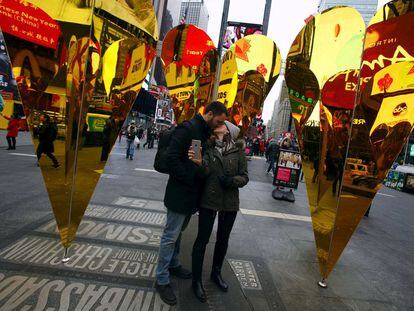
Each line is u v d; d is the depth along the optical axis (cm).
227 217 300
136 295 270
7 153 1101
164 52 446
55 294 256
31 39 284
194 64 458
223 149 292
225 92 474
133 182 815
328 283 350
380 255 480
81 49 300
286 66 341
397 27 281
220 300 282
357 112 306
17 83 286
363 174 309
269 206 734
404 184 1891
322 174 335
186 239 428
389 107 291
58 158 312
